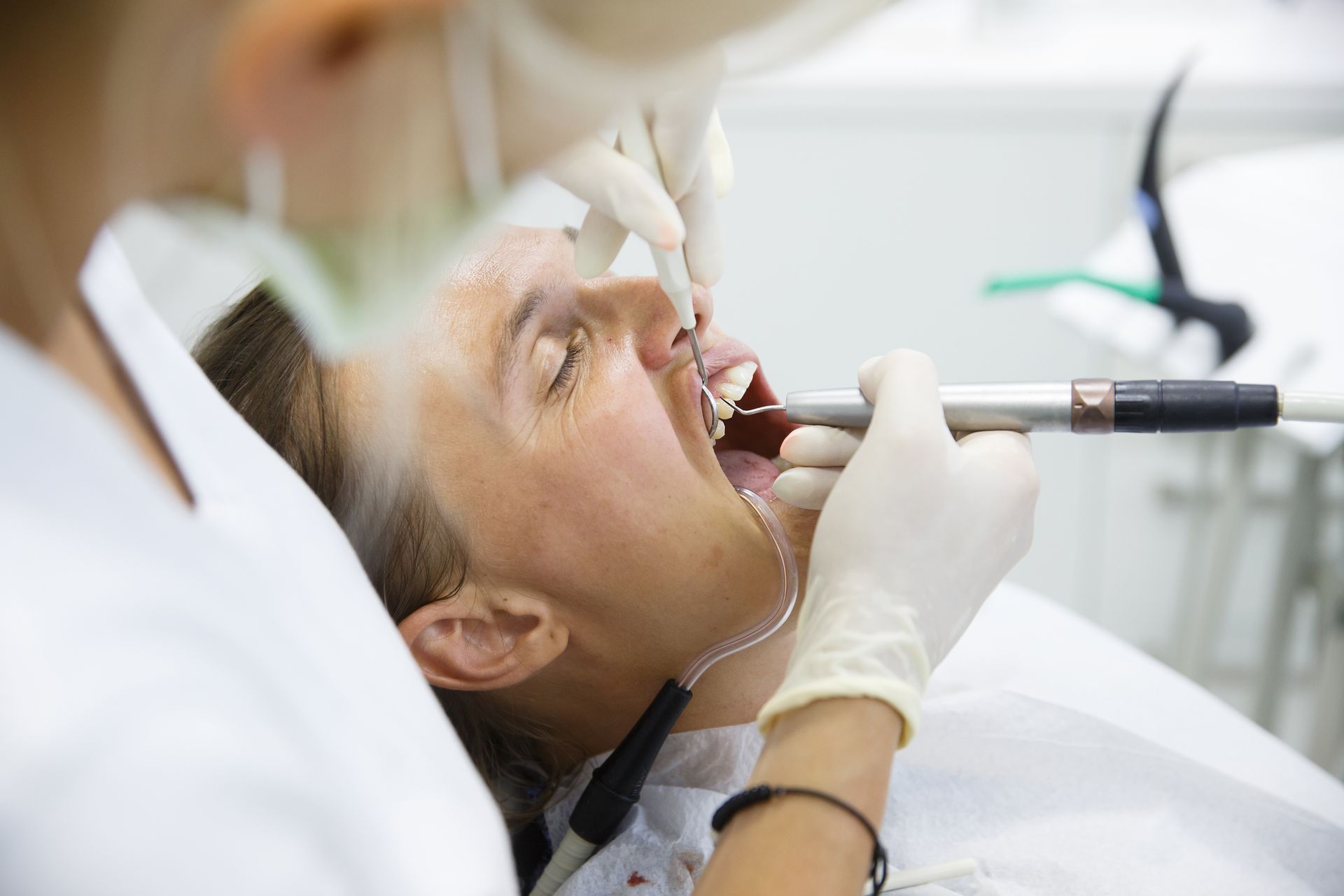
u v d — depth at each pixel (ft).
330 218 1.40
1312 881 2.97
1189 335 4.84
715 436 2.96
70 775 1.18
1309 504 5.32
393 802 1.64
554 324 2.76
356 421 2.66
